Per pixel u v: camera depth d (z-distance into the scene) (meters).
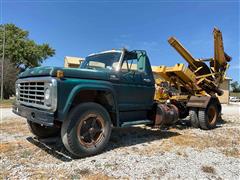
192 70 9.05
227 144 5.67
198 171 3.82
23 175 3.41
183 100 8.29
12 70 28.91
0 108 13.93
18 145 4.97
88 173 3.56
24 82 4.70
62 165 3.85
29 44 40.97
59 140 5.45
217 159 4.47
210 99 7.88
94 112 4.45
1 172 3.49
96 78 4.62
